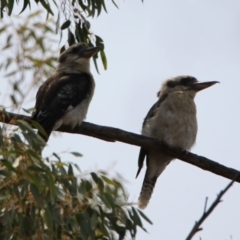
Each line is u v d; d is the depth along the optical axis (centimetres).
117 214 942
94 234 905
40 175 873
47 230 900
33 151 865
